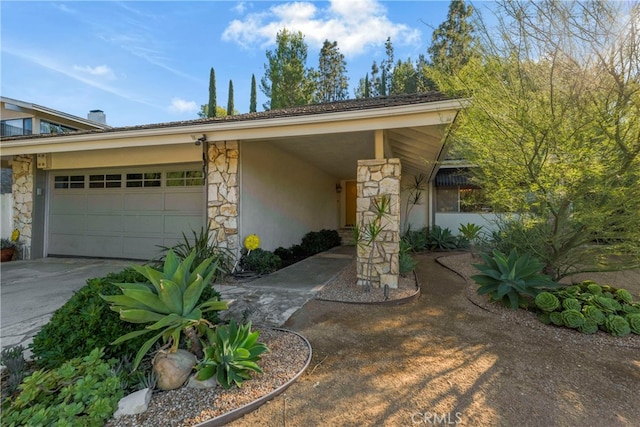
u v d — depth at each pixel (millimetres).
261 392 2436
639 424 2143
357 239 5562
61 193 8984
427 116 4863
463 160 5375
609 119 3330
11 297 5047
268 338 3459
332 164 11031
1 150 7547
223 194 6887
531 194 4211
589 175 3545
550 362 2990
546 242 4496
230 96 28531
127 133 6500
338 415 2236
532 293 4254
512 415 2227
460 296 5207
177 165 7906
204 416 2166
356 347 3297
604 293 4289
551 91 3424
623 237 3867
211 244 6887
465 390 2527
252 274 6559
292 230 9727
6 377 2633
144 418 2137
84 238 8742
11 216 9133
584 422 2162
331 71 34656
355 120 5254
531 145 3770
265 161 7969
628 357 3100
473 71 4027
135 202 8273
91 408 2029
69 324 2686
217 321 3430
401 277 6352
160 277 2613
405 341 3453
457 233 12062
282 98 24953
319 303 4750
